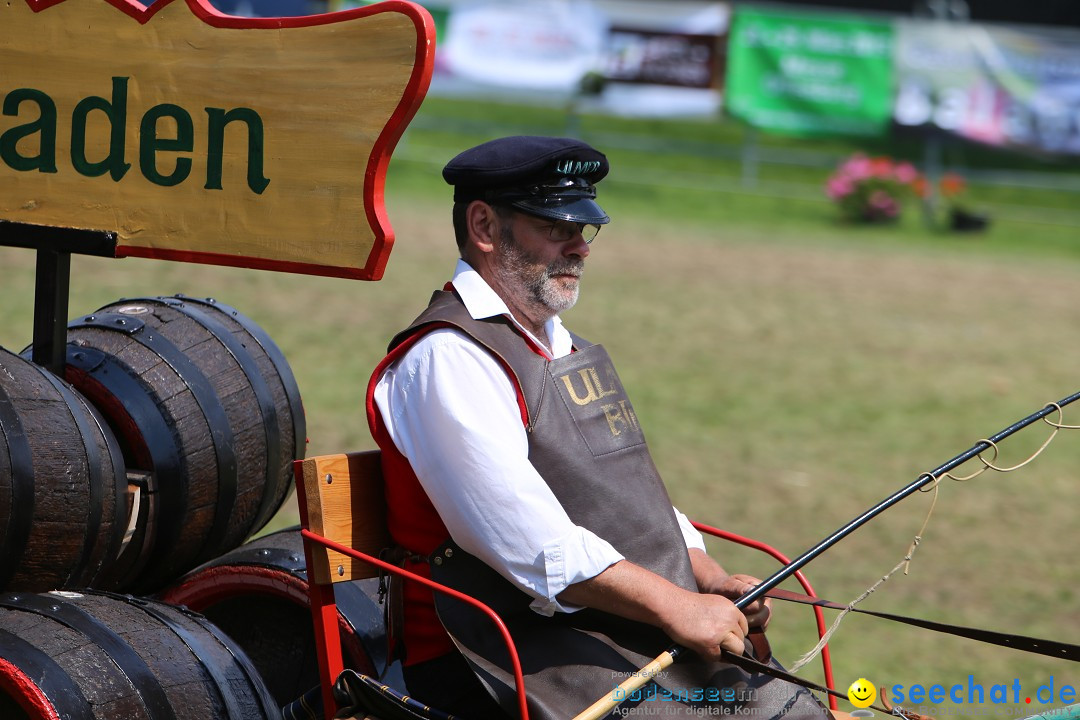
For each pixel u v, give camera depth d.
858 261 27.02
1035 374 18.31
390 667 5.30
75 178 5.45
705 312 20.64
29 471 4.74
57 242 5.48
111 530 5.13
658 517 5.01
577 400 4.99
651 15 33.56
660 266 24.27
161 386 5.75
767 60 34.00
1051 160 34.88
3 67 5.48
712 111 34.25
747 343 18.80
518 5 33.28
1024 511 12.57
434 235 24.45
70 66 5.40
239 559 5.94
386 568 4.68
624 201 31.52
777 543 10.96
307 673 5.99
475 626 4.87
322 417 13.02
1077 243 31.95
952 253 29.45
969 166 36.12
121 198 5.39
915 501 12.55
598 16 33.53
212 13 5.18
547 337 5.34
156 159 5.32
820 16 33.75
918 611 9.70
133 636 4.72
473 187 5.09
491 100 33.78
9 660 4.39
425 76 4.86
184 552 5.87
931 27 33.88
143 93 5.31
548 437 4.88
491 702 4.96
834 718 5.01
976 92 34.19
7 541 4.72
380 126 4.94
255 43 5.11
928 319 21.69
